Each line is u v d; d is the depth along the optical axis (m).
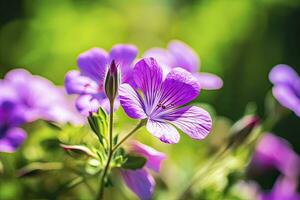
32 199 0.32
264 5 0.59
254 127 0.31
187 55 0.33
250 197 0.35
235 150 0.32
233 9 0.58
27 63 0.54
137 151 0.27
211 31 0.57
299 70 0.61
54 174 0.31
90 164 0.26
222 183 0.32
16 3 0.68
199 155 0.35
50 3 0.57
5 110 0.31
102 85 0.27
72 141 0.30
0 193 0.32
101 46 0.54
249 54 0.58
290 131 0.60
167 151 0.34
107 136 0.26
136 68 0.25
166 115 0.26
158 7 0.60
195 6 0.60
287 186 0.37
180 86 0.26
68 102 0.32
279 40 0.60
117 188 0.31
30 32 0.55
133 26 0.59
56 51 0.53
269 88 0.59
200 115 0.25
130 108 0.24
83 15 0.56
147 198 0.27
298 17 0.60
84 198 0.33
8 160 0.32
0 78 0.53
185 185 0.34
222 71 0.57
